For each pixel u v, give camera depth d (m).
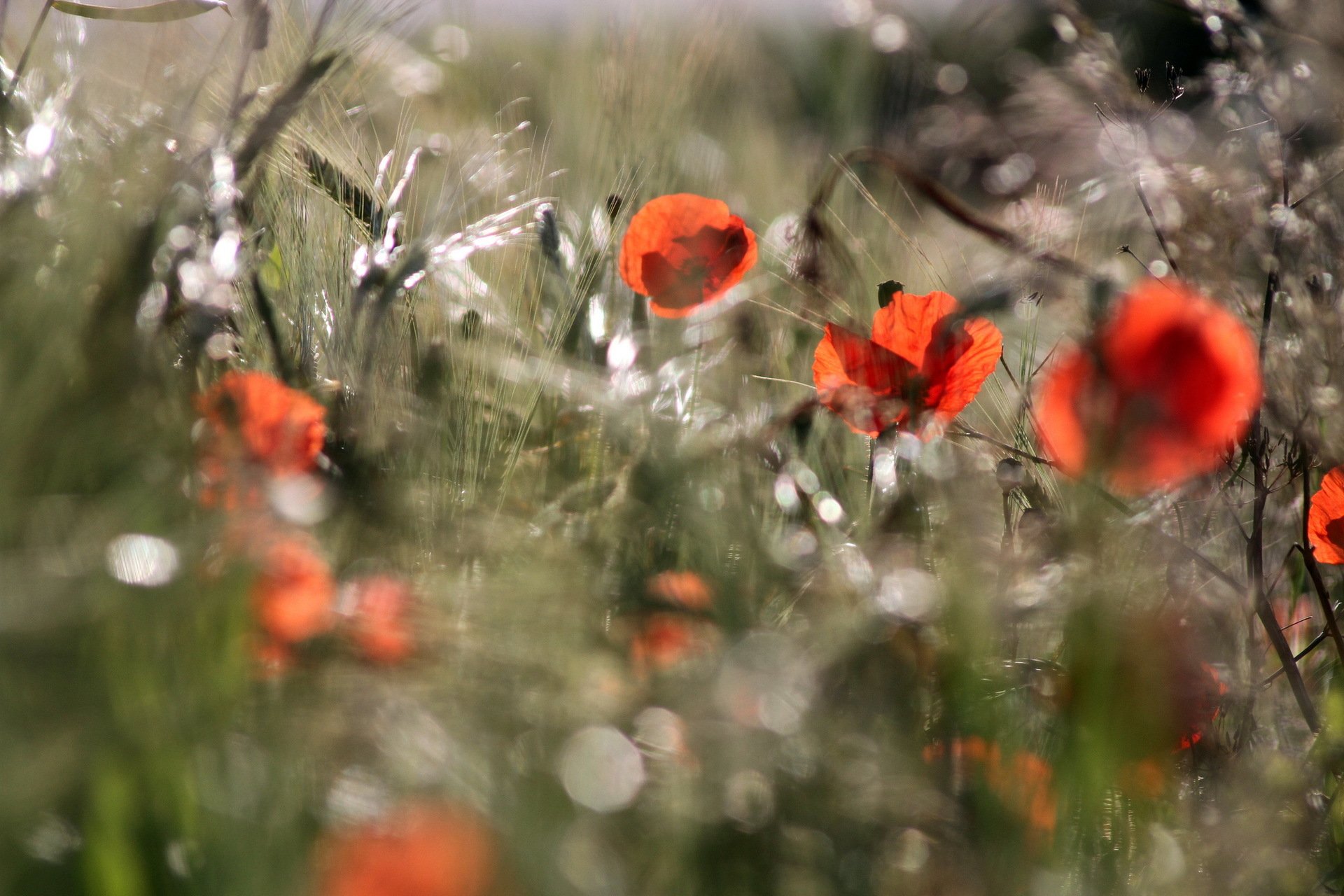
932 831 1.88
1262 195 2.26
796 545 2.00
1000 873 1.89
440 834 1.82
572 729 1.86
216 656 1.87
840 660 1.91
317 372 2.23
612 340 2.29
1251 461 2.16
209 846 1.83
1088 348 1.99
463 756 1.85
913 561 1.99
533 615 1.91
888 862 1.88
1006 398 2.23
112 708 1.84
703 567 1.99
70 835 1.84
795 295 2.38
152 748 1.84
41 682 1.85
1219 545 2.16
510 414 2.22
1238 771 2.00
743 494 2.03
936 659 1.92
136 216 2.04
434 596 1.92
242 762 1.85
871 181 4.18
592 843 1.84
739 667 1.88
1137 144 2.33
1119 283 2.18
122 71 2.23
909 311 2.10
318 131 2.38
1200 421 1.99
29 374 1.95
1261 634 2.17
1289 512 2.22
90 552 1.87
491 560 2.00
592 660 1.90
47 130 2.10
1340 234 2.26
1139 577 2.00
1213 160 2.32
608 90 3.59
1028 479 2.10
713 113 4.65
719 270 2.24
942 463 2.03
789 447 2.15
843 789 1.87
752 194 4.14
